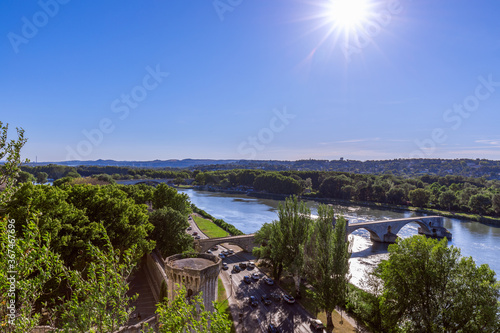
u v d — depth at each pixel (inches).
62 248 1929.1
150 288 2682.1
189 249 3356.3
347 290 2508.6
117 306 765.3
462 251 4618.6
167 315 848.9
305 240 2851.9
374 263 4153.5
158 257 2962.6
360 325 2374.5
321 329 2273.6
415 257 1932.8
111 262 785.6
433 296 1870.1
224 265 3654.0
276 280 3245.6
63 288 1920.5
